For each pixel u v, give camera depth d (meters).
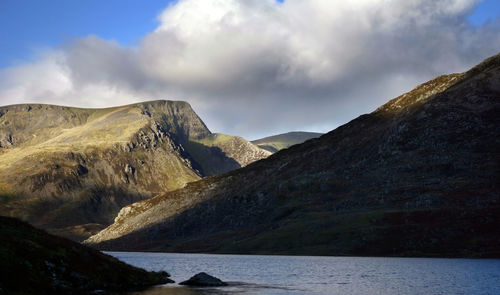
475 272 130.62
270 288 89.31
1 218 69.62
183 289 79.75
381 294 82.06
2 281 53.84
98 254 78.62
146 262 192.12
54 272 62.69
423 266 156.12
